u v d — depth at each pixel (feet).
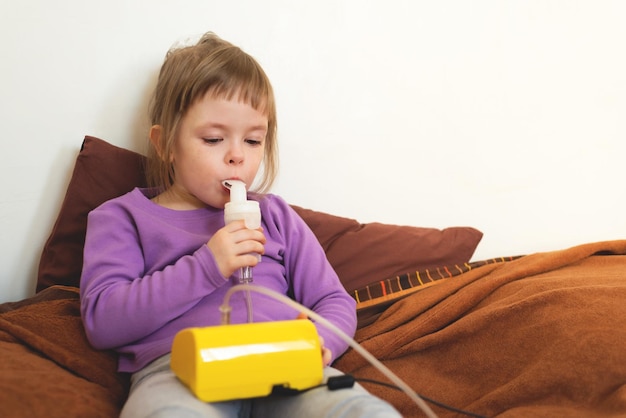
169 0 4.11
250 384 2.10
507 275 3.55
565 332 2.84
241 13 4.27
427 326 3.29
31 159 3.88
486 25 4.75
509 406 2.72
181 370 2.20
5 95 3.82
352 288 3.86
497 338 3.07
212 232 3.28
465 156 4.73
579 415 2.50
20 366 2.41
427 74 4.66
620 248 4.00
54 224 3.88
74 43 3.94
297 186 4.43
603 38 4.88
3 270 3.85
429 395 2.94
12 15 3.81
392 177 4.61
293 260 3.48
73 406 2.21
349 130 4.52
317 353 2.23
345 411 2.02
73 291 3.49
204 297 3.01
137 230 3.19
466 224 4.74
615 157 4.87
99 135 4.00
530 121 4.82
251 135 3.20
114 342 2.82
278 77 4.36
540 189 4.83
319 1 4.43
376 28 4.55
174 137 3.26
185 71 3.25
